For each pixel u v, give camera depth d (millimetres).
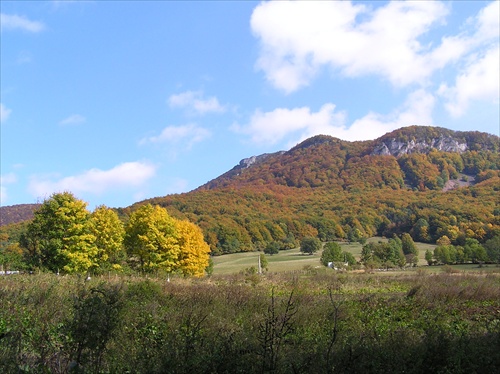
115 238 39312
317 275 32188
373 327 9141
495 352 6488
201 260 45844
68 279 18219
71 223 35125
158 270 37000
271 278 28250
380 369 5953
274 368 5707
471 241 71750
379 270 57031
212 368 5543
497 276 28172
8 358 5652
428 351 6344
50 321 7707
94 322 5414
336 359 6199
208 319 8734
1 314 8500
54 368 5707
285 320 7062
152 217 40562
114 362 6113
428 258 69625
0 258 32625
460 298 15086
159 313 9742
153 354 6113
